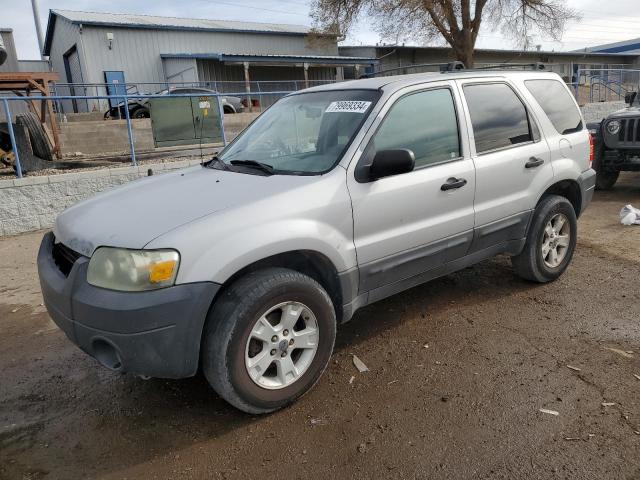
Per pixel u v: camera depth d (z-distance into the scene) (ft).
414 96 12.03
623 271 16.60
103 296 8.61
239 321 8.95
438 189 11.90
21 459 9.08
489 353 11.89
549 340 12.34
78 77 92.43
